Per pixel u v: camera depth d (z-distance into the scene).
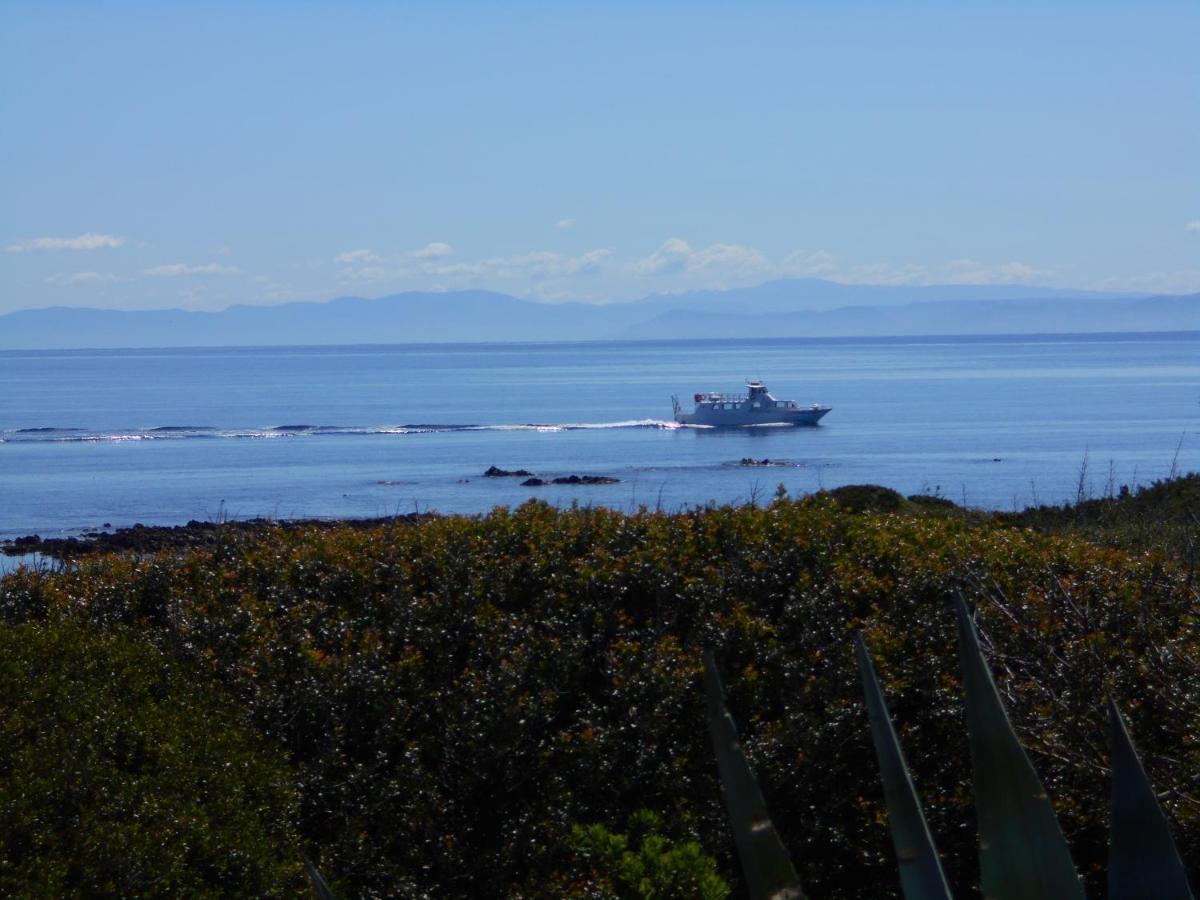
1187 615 19.39
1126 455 172.38
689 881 15.10
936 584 20.11
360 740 17.50
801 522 22.31
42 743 14.03
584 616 19.36
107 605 20.48
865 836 17.45
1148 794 7.71
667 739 17.75
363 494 146.25
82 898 12.45
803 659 18.25
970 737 7.82
